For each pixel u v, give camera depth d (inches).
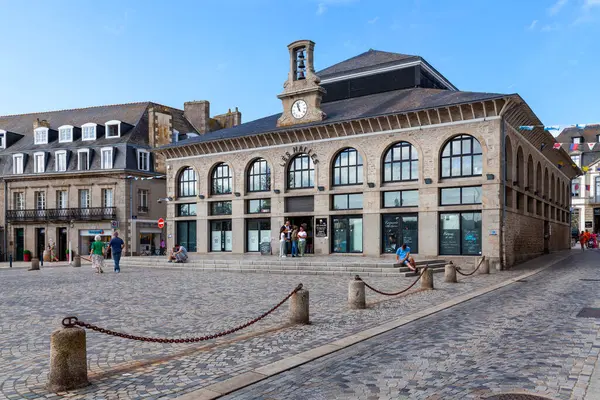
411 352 304.2
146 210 1705.2
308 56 1182.3
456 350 307.6
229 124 2086.6
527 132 1123.9
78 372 239.8
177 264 1023.0
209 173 1349.7
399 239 1051.9
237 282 719.7
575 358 283.7
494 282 700.0
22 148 1844.2
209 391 232.7
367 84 1314.0
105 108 1931.6
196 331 368.5
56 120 1959.9
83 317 428.5
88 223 1678.2
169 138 1784.0
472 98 963.3
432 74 1328.7
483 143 950.4
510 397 219.5
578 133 2445.9
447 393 228.2
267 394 232.1
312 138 1168.2
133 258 1136.8
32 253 1770.4
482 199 947.3
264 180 1267.2
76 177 1705.2
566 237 1777.8
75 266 1196.5
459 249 981.2
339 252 1133.7
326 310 456.8
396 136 1053.2
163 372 264.8
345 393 231.8
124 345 327.0
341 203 1136.8
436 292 585.6
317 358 292.4
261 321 405.7
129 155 1659.7
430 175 1009.5
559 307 469.4
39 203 1784.0
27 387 240.5
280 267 901.2
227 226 1328.7
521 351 301.9
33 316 435.8
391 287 638.5
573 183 2433.6
